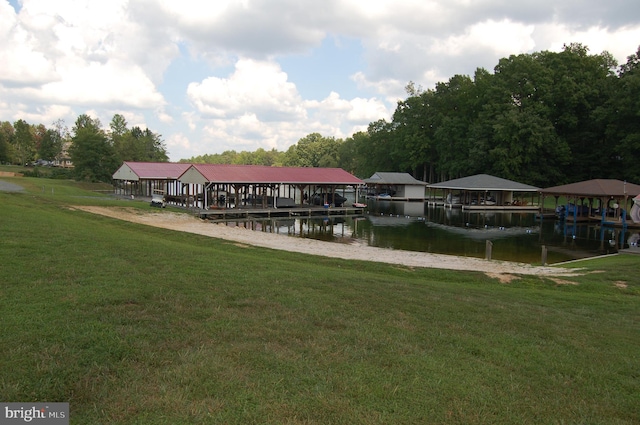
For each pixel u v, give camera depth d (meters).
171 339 5.77
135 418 3.96
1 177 63.59
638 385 5.56
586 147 63.81
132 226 22.25
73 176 72.50
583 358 6.42
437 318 7.84
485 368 5.68
